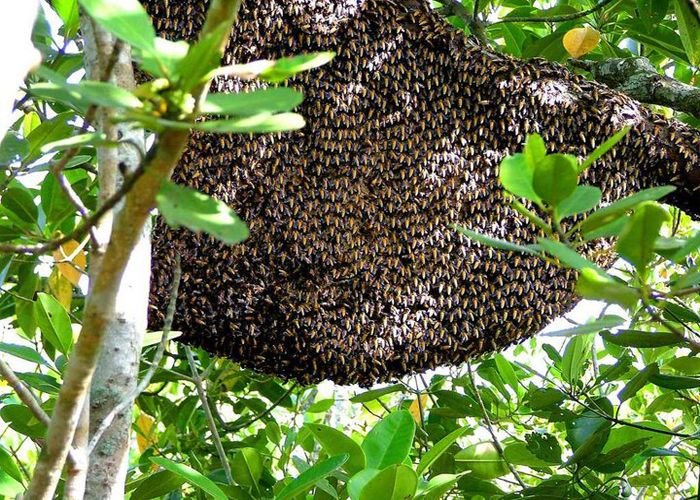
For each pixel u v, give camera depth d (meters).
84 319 2.08
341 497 2.88
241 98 1.81
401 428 2.67
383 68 2.70
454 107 2.72
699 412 3.34
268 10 2.68
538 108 2.71
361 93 2.71
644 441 2.89
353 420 4.70
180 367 3.54
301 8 2.68
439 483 2.58
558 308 2.73
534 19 3.03
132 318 2.47
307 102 2.71
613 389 3.36
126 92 1.80
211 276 2.70
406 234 2.72
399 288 2.72
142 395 3.37
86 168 2.79
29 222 2.82
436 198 2.72
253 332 2.71
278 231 2.71
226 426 3.37
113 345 2.46
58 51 2.86
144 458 3.36
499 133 2.71
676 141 2.71
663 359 3.45
